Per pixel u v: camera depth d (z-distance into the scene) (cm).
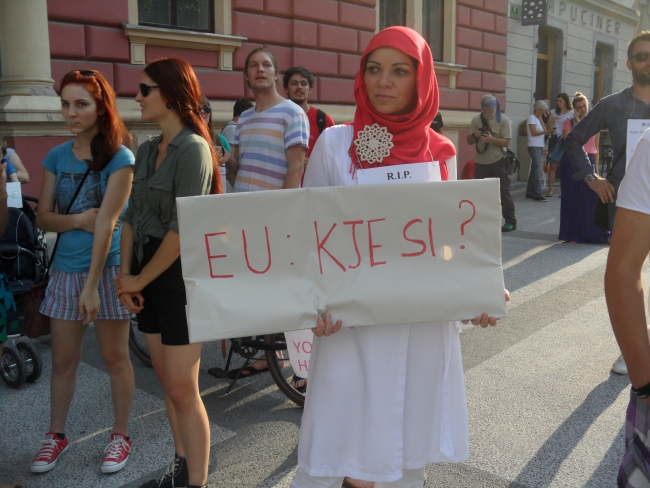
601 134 1620
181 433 233
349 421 190
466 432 201
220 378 380
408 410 191
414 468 196
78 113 263
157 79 222
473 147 1229
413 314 178
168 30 700
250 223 174
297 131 369
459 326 200
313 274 177
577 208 764
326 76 920
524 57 1400
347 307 176
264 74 374
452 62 1162
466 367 386
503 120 840
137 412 334
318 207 176
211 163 224
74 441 302
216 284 174
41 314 298
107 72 662
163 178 220
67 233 276
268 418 326
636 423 151
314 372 194
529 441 296
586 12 1648
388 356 185
